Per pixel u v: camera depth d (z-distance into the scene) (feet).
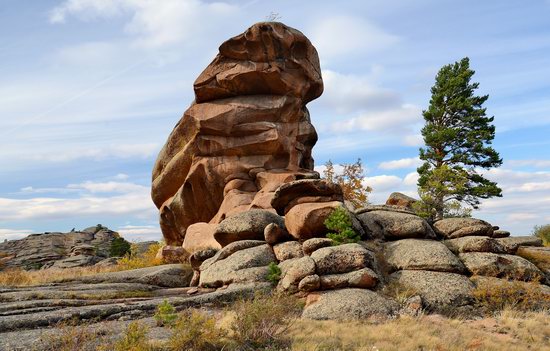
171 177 124.16
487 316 49.88
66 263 202.90
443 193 127.85
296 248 63.57
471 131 150.10
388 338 39.27
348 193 145.38
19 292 57.52
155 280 71.05
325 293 51.11
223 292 54.49
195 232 103.50
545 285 57.98
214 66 116.67
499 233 74.33
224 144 113.60
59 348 34.91
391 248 61.87
